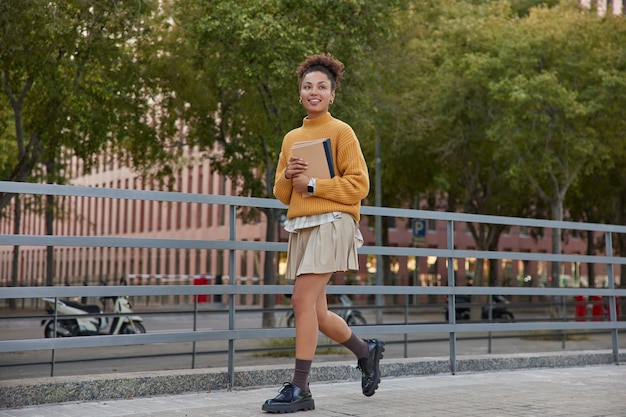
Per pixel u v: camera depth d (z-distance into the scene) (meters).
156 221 56.41
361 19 17.25
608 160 28.00
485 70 25.30
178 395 5.84
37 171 27.95
